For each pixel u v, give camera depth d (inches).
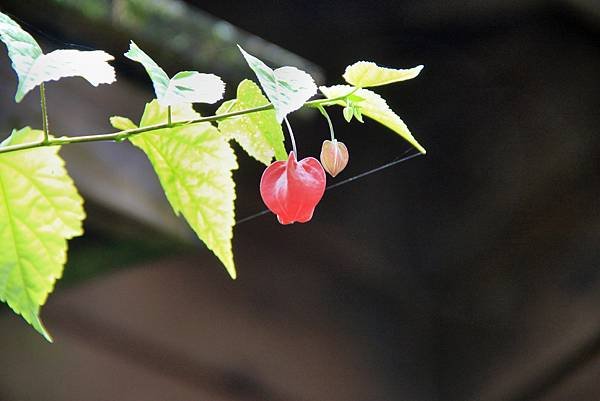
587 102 81.7
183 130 35.8
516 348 82.9
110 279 68.9
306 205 36.8
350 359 80.8
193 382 71.9
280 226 78.5
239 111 35.8
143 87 60.1
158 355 70.2
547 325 81.7
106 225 55.4
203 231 36.2
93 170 54.5
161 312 70.8
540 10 80.0
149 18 53.9
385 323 84.2
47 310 65.6
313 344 79.0
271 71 34.6
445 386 85.2
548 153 82.9
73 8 50.6
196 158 35.9
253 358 75.1
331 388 79.0
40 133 35.6
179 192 36.0
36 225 35.8
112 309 68.6
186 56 55.5
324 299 80.5
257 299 76.4
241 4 80.2
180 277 72.5
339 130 82.3
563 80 82.4
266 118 36.3
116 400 67.6
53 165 35.6
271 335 76.5
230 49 56.6
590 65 81.4
